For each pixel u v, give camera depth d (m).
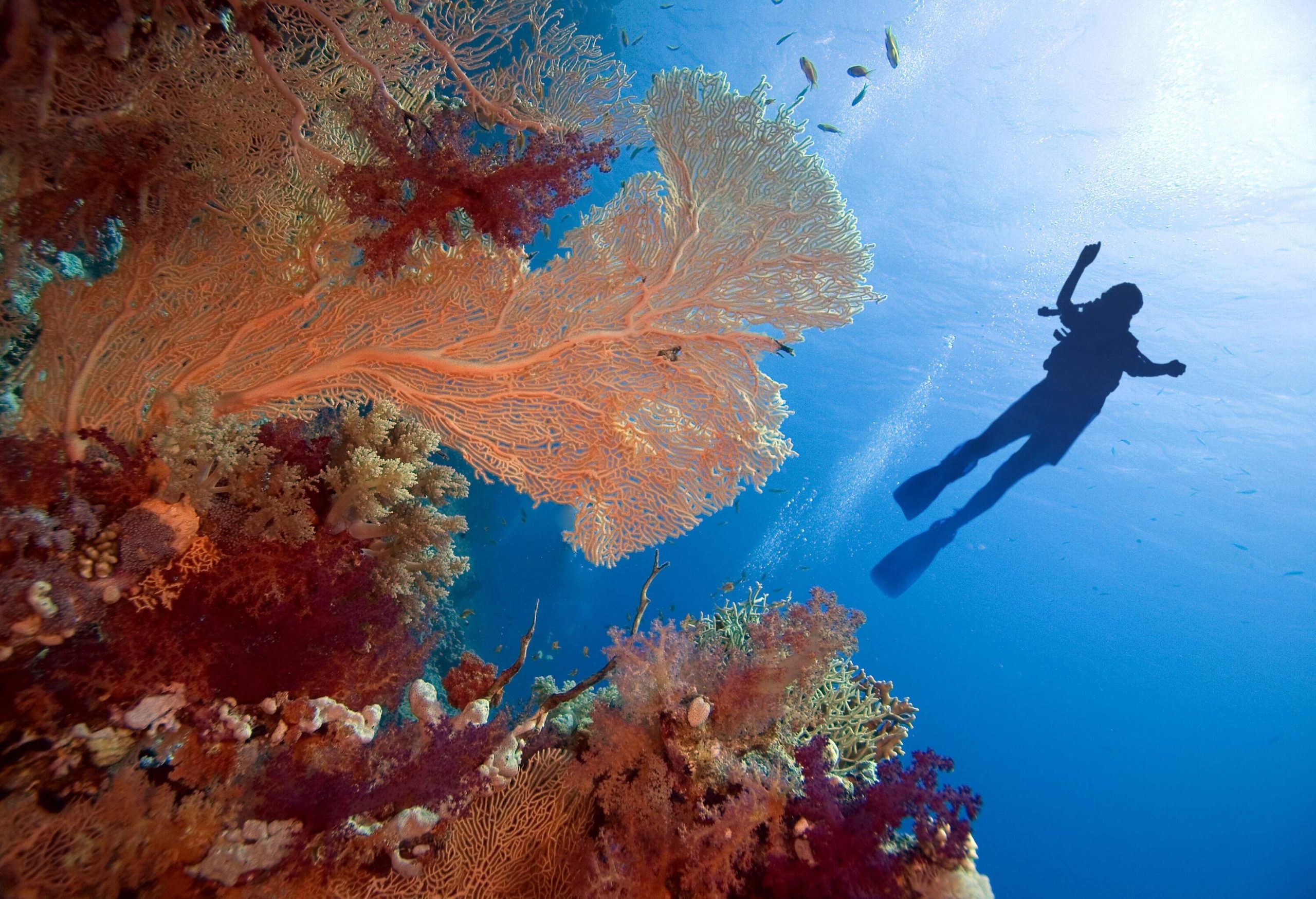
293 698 2.72
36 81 2.62
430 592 3.79
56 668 2.30
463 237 3.29
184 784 2.40
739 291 3.59
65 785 2.20
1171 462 23.44
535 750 3.07
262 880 2.25
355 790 2.49
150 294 3.16
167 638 2.45
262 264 3.33
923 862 2.54
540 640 20.09
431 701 2.81
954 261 22.81
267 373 3.32
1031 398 8.45
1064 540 32.47
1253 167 15.43
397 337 3.45
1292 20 13.06
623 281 3.54
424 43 3.41
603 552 3.80
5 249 2.98
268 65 2.96
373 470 3.04
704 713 2.83
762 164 3.41
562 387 3.62
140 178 2.92
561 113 3.66
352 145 3.51
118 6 2.61
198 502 2.59
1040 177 19.53
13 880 1.94
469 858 2.71
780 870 2.56
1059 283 21.23
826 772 2.99
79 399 2.97
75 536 2.36
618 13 22.89
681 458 3.79
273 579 2.66
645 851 2.66
